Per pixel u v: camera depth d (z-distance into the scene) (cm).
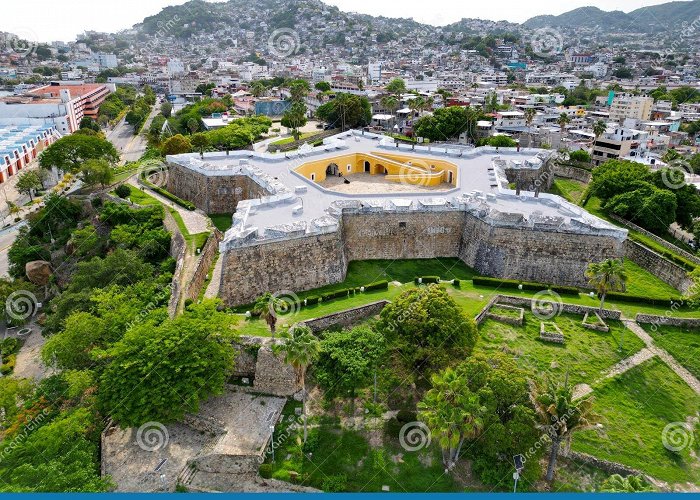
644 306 5984
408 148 10919
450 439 3569
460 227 7325
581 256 6506
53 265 8600
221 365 4566
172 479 4116
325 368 4447
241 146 13025
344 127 16350
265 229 6034
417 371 4497
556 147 14162
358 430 4384
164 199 9212
